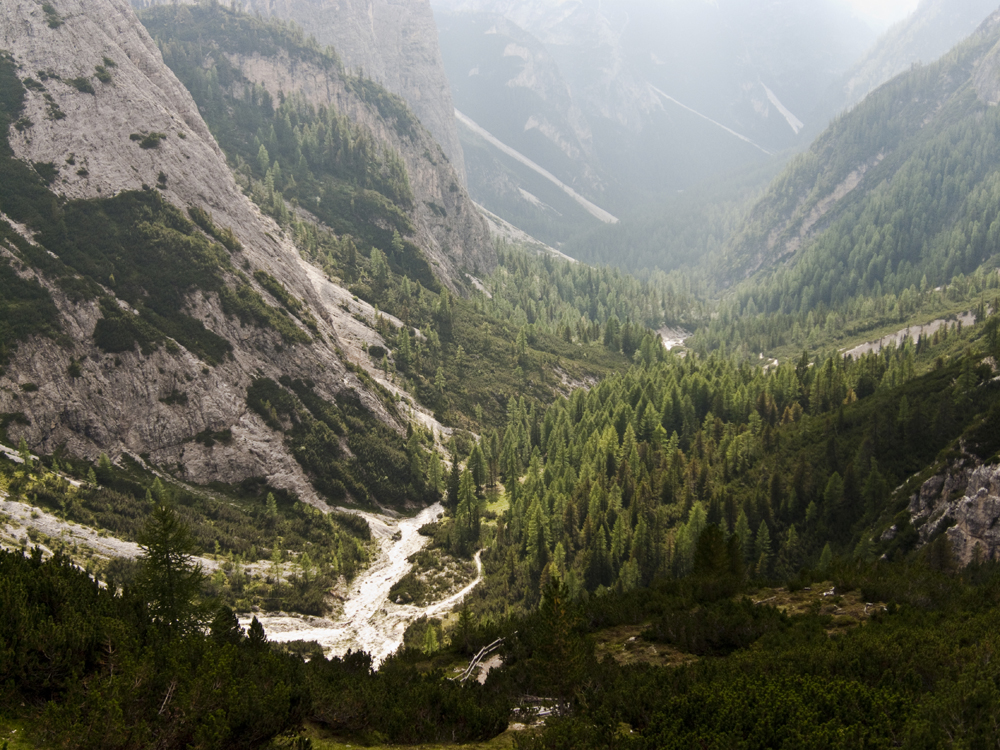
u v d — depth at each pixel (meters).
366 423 157.88
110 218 150.00
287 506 130.88
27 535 90.19
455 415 189.12
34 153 150.88
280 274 175.62
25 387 115.69
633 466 142.62
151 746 24.48
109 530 100.62
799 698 27.08
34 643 27.92
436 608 106.12
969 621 35.00
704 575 52.16
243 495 129.00
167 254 148.88
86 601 33.56
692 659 39.41
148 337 131.62
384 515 142.75
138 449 124.81
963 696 25.17
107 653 29.72
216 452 129.75
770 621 40.28
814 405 162.25
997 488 83.38
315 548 119.81
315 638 95.56
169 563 42.66
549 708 35.06
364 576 118.50
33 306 123.81
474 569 120.19
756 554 107.50
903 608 39.28
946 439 111.56
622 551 111.31
